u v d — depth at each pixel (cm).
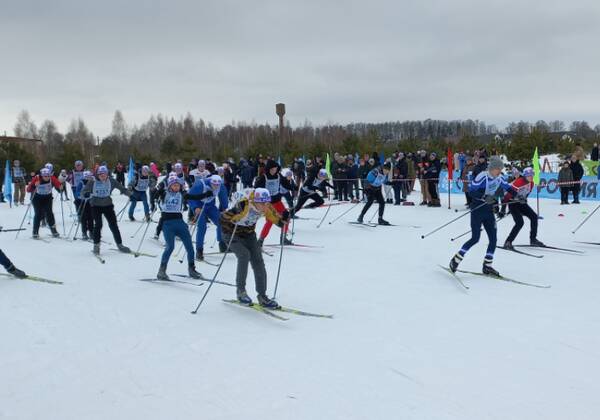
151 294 604
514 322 483
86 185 901
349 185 1723
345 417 307
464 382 354
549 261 757
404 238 988
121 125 7306
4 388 354
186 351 421
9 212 1634
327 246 918
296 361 396
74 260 821
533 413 309
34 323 497
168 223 666
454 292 597
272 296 590
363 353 411
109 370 383
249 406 323
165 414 314
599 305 534
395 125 7625
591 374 364
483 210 657
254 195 520
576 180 1474
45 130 7294
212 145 5928
